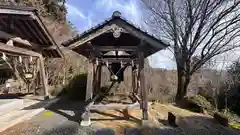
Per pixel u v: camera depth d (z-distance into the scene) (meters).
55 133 4.53
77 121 5.50
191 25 10.69
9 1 12.88
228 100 10.70
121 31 5.14
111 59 8.61
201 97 9.35
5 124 4.96
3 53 7.15
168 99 10.60
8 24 6.62
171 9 11.23
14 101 7.02
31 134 4.46
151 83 13.66
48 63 13.90
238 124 6.89
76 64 15.19
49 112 6.63
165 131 4.84
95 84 8.16
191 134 4.80
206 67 12.60
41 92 10.47
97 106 5.35
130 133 4.59
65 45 5.27
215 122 6.23
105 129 4.75
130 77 11.64
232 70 11.70
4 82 12.14
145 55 6.67
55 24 17.78
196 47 10.77
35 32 7.97
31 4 16.36
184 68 10.77
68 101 9.08
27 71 10.67
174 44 11.24
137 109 6.76
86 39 5.23
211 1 10.21
